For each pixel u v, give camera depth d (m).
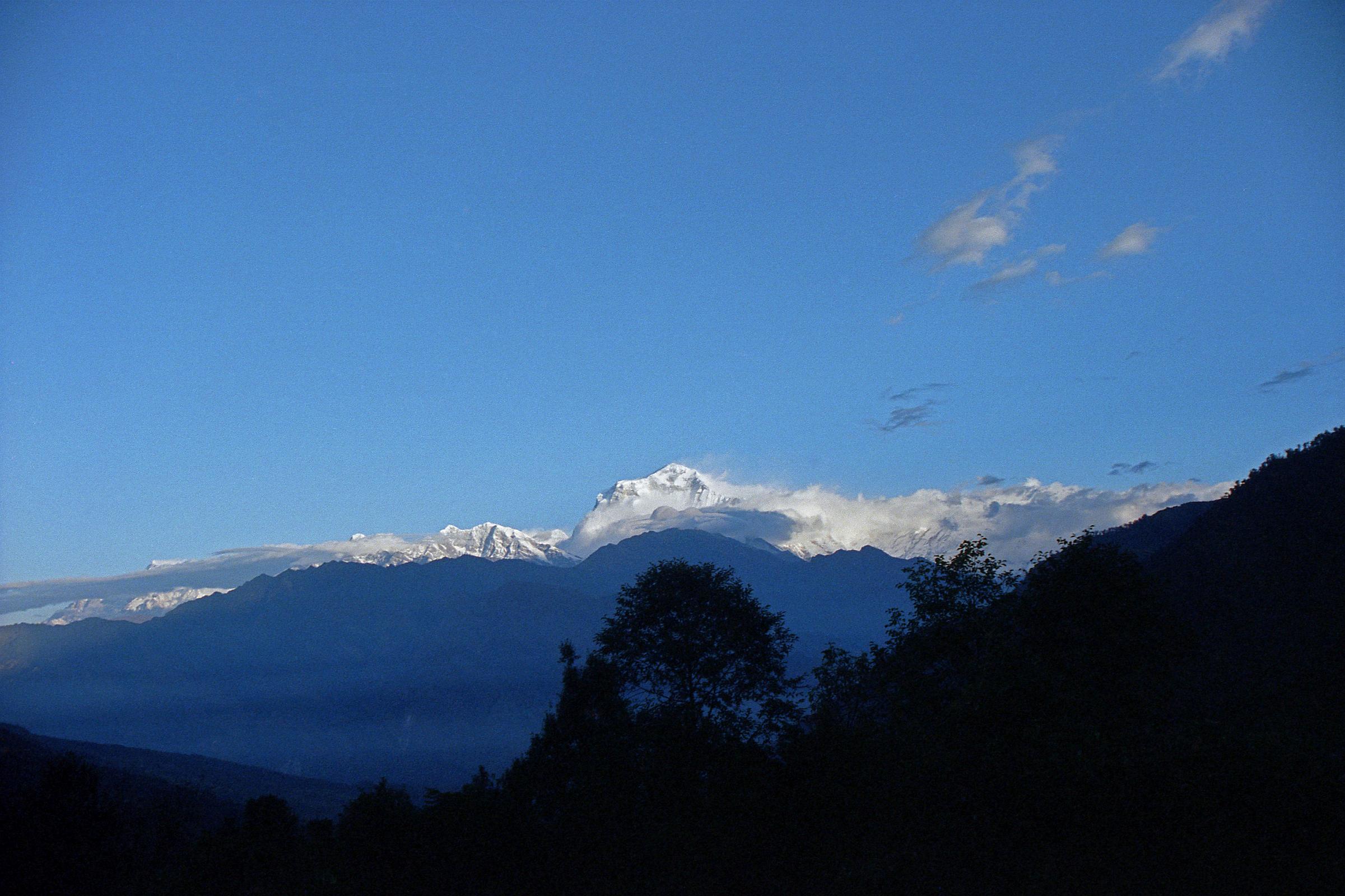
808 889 20.64
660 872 21.81
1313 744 20.39
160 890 24.98
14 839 25.80
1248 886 17.61
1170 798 19.17
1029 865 19.22
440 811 23.30
